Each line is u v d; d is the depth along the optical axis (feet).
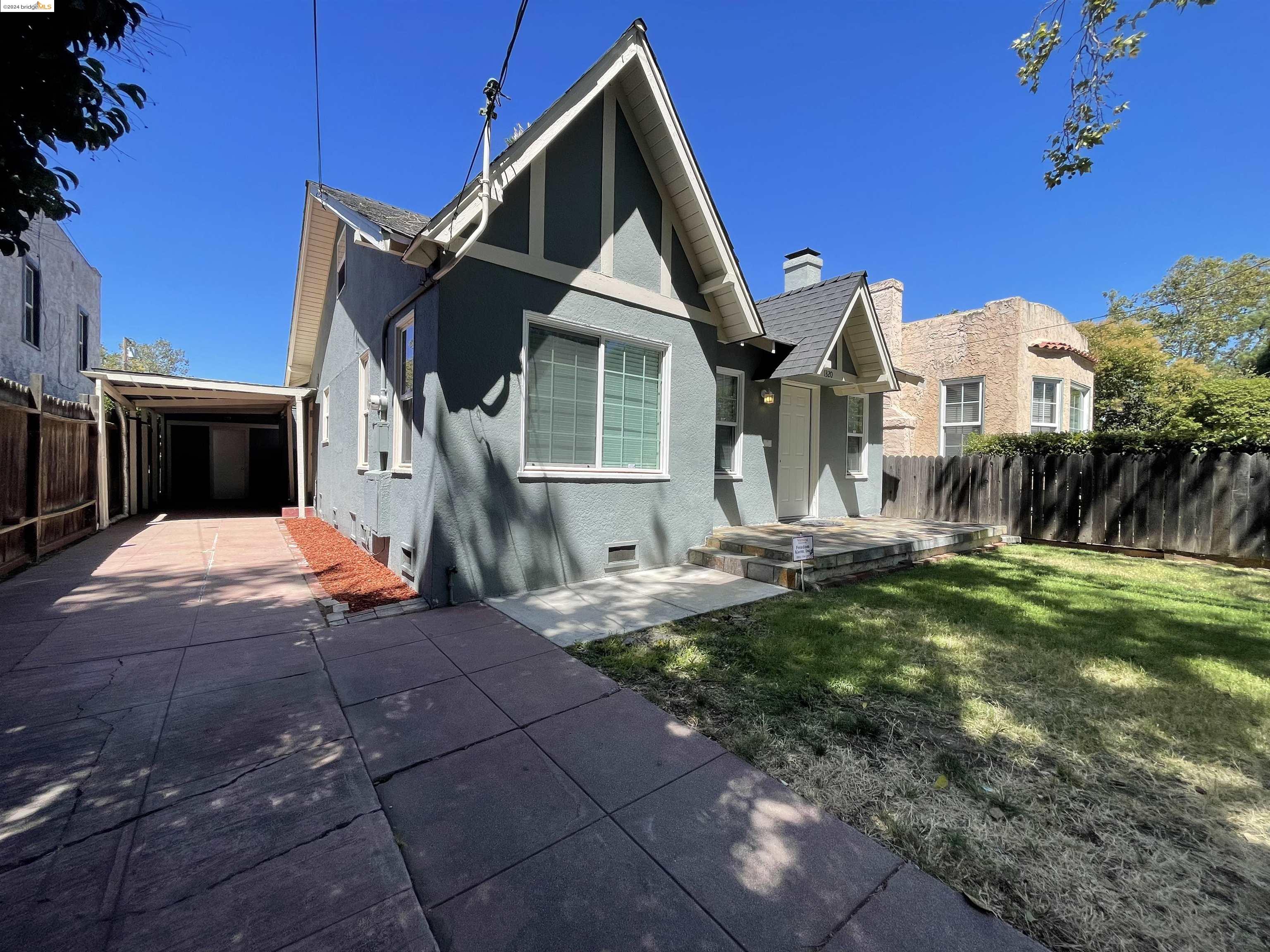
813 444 33.27
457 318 16.76
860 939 5.34
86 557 24.20
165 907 5.67
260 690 11.04
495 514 17.85
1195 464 25.98
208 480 55.88
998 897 5.90
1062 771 8.26
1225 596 18.86
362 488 26.86
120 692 10.77
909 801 7.54
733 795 7.73
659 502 22.62
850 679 11.61
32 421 22.59
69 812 7.17
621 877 6.21
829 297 29.40
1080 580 21.42
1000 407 43.60
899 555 24.38
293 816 7.21
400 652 13.19
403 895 5.91
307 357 44.27
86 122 8.79
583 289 19.76
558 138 18.99
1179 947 5.29
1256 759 8.57
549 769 8.40
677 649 13.43
